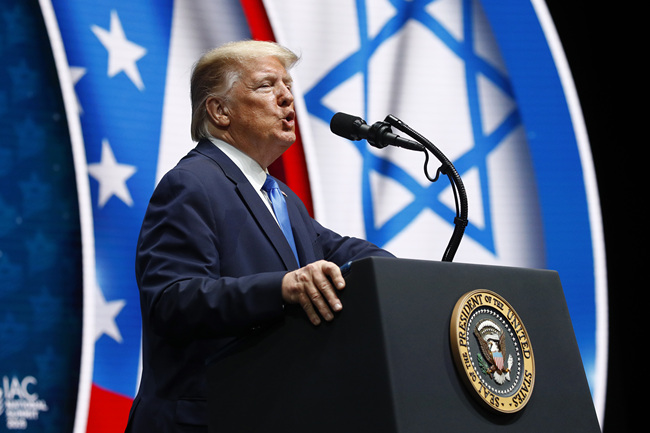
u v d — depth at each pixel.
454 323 4.00
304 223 6.68
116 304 9.98
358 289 3.94
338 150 11.41
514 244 11.88
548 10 13.03
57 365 9.52
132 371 9.84
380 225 11.34
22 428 9.19
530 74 12.68
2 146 9.91
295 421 4.08
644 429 11.69
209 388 4.62
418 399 3.74
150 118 10.76
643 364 11.98
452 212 11.68
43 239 9.83
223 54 6.62
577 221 12.22
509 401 4.05
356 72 11.86
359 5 12.11
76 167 10.20
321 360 4.04
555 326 4.60
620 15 13.49
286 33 11.67
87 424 9.48
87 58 10.59
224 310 4.43
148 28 11.02
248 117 6.42
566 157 12.46
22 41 10.29
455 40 12.47
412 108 12.00
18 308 9.52
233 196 5.75
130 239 10.26
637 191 12.68
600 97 12.92
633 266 12.38
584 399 4.51
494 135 12.25
